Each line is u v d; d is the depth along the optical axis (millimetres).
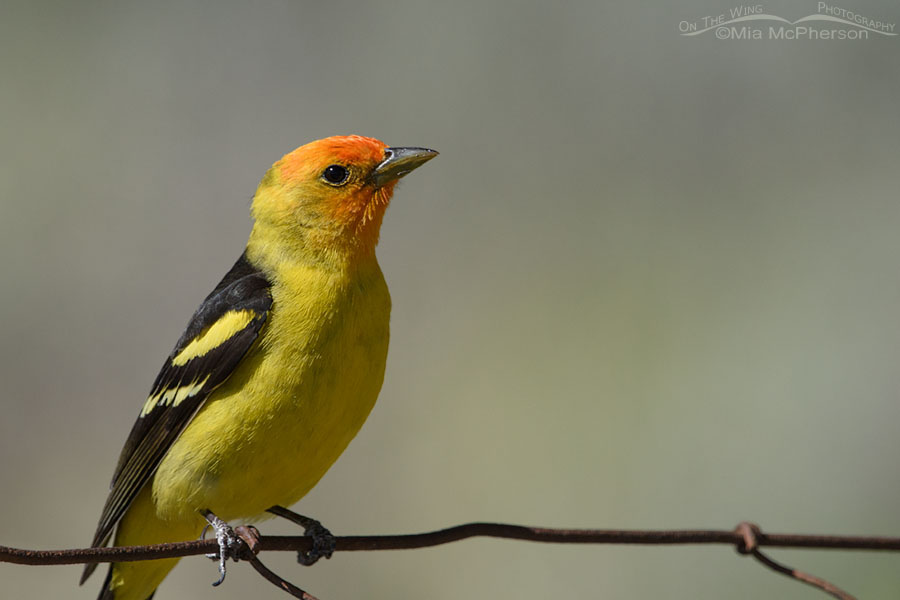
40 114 14852
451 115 15352
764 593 12172
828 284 14242
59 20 15234
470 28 15680
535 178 15219
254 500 8023
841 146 15031
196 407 7930
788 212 14883
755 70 15375
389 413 14125
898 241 14445
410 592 13203
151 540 8469
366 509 13641
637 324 14336
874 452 12883
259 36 15602
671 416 13656
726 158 15211
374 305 8312
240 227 14719
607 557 12930
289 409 7754
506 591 12961
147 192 14797
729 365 13828
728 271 14570
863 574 11492
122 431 13797
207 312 8172
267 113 15266
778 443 13172
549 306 14562
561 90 15516
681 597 12500
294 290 8055
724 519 12773
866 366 13445
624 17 15727
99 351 14133
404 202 15109
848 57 15141
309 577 13234
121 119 15047
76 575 13344
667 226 14961
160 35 15508
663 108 15430
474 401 14094
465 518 13469
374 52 15570
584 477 13430
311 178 8445
